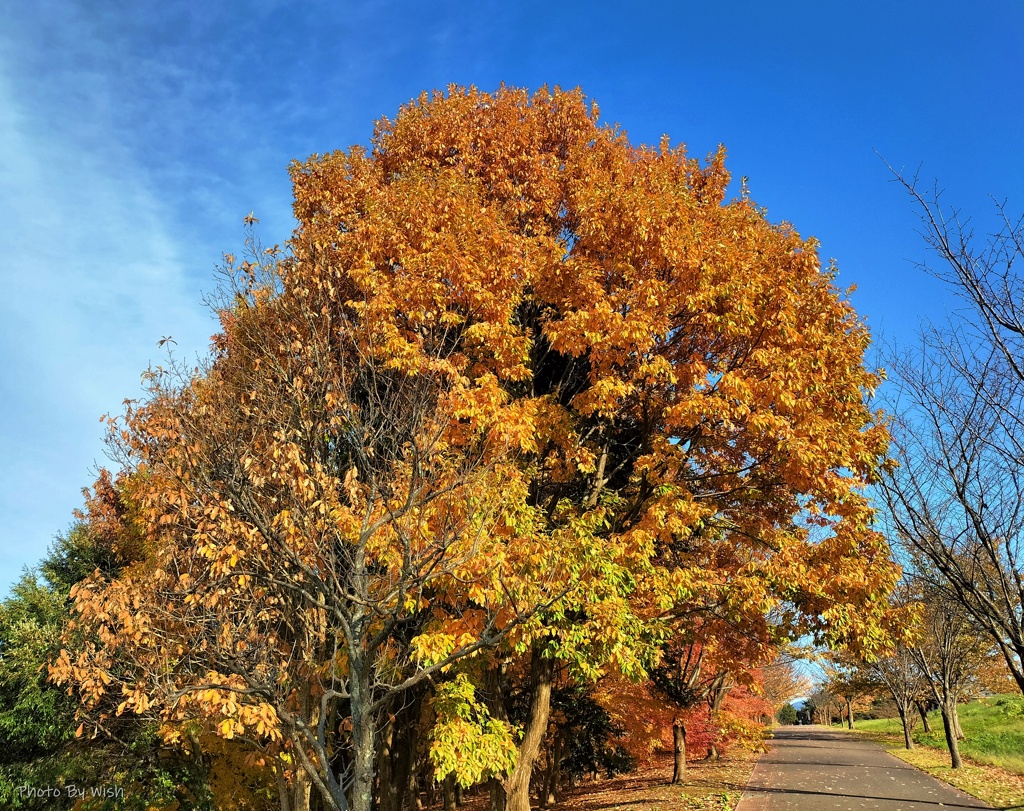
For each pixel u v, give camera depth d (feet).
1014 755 81.76
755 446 37.76
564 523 37.19
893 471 28.91
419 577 25.34
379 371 32.04
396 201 36.06
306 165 41.96
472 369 35.45
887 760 90.99
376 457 29.84
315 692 29.14
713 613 38.01
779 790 63.10
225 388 28.91
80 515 67.31
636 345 32.91
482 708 33.04
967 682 110.11
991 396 24.79
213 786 49.24
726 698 95.09
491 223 34.88
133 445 26.99
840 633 33.17
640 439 42.34
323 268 30.94
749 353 35.70
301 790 34.99
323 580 25.08
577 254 35.96
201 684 22.61
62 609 48.49
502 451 29.71
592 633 30.89
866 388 36.76
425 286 32.32
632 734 68.74
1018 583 25.35
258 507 24.86
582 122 45.39
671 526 33.14
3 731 44.68
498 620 31.48
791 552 34.99
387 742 45.91
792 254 37.58
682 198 36.01
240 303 30.76
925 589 31.50
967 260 22.81
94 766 45.24
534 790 88.33
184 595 24.81
